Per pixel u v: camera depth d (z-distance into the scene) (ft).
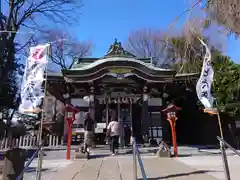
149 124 45.68
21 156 15.21
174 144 31.04
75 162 26.08
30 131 55.57
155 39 77.10
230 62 44.27
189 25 17.01
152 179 16.85
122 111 46.37
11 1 47.78
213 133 46.19
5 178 14.37
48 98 60.39
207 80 26.13
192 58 21.54
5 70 50.72
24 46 54.34
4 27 46.42
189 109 53.62
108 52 50.39
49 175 19.35
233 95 42.19
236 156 29.99
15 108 69.77
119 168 21.71
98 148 36.76
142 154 32.86
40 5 50.19
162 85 45.55
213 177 17.01
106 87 45.57
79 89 45.91
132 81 44.88
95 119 44.45
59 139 45.88
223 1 15.30
